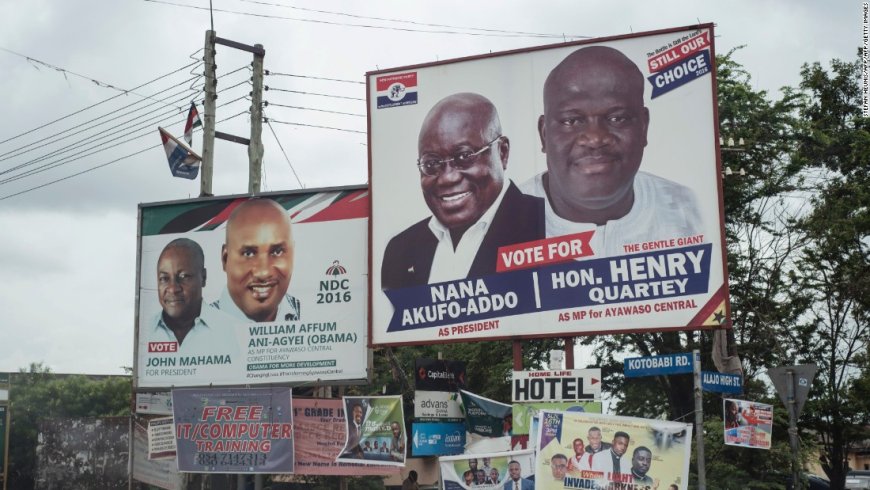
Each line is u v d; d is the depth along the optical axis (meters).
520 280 17.44
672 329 16.47
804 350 26.08
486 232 17.80
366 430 17.70
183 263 20.00
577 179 17.42
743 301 25.36
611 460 14.41
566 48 17.92
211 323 19.61
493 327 17.44
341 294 18.83
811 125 27.12
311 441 18.20
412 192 18.39
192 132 21.69
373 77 18.92
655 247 16.80
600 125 17.45
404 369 30.34
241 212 19.80
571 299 17.06
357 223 19.02
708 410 24.39
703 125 16.95
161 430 19.20
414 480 18.38
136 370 19.89
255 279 19.44
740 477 19.44
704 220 16.64
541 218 17.52
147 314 20.05
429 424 17.25
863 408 24.91
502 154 17.97
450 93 18.45
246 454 18.38
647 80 17.38
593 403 16.06
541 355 27.56
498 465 15.38
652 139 17.17
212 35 21.81
